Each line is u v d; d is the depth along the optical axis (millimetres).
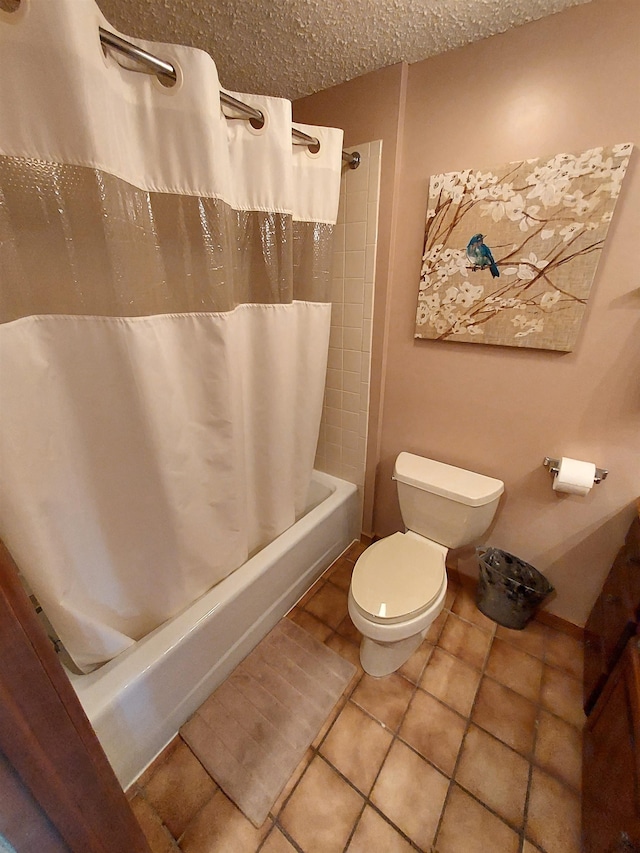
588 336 1211
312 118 1535
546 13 1033
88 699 958
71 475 947
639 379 1169
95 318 867
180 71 842
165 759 1145
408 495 1582
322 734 1209
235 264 1155
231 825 1008
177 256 990
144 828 1003
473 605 1702
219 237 1005
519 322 1294
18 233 746
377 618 1189
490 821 1013
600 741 1006
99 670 1040
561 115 1086
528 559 1574
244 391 1346
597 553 1407
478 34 1127
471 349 1446
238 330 1203
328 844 972
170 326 1022
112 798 640
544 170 1124
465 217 1290
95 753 588
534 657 1458
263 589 1438
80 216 783
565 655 1466
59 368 872
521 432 1429
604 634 1193
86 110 716
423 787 1082
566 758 1143
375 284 1583
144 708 1067
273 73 1354
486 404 1477
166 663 1100
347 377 1809
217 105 915
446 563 1858
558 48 1046
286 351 1367
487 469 1551
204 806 1044
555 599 1560
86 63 696
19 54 654
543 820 1014
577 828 997
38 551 885
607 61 996
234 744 1178
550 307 1226
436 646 1505
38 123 698
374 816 1023
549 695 1321
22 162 707
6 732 446
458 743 1184
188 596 1275
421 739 1194
